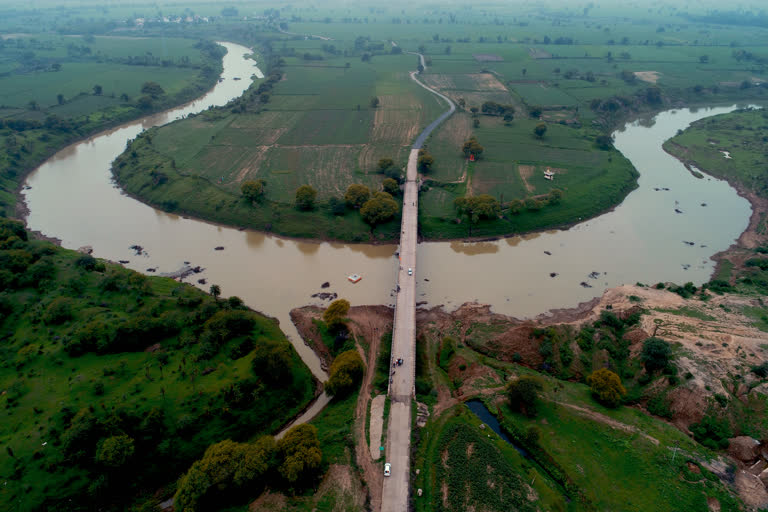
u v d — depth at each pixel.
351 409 87.81
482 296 123.69
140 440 75.69
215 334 94.81
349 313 115.06
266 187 169.50
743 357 91.56
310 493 73.19
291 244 146.25
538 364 99.81
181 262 136.88
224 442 76.12
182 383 85.06
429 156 183.00
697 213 165.62
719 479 73.44
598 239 150.00
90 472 71.75
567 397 89.38
